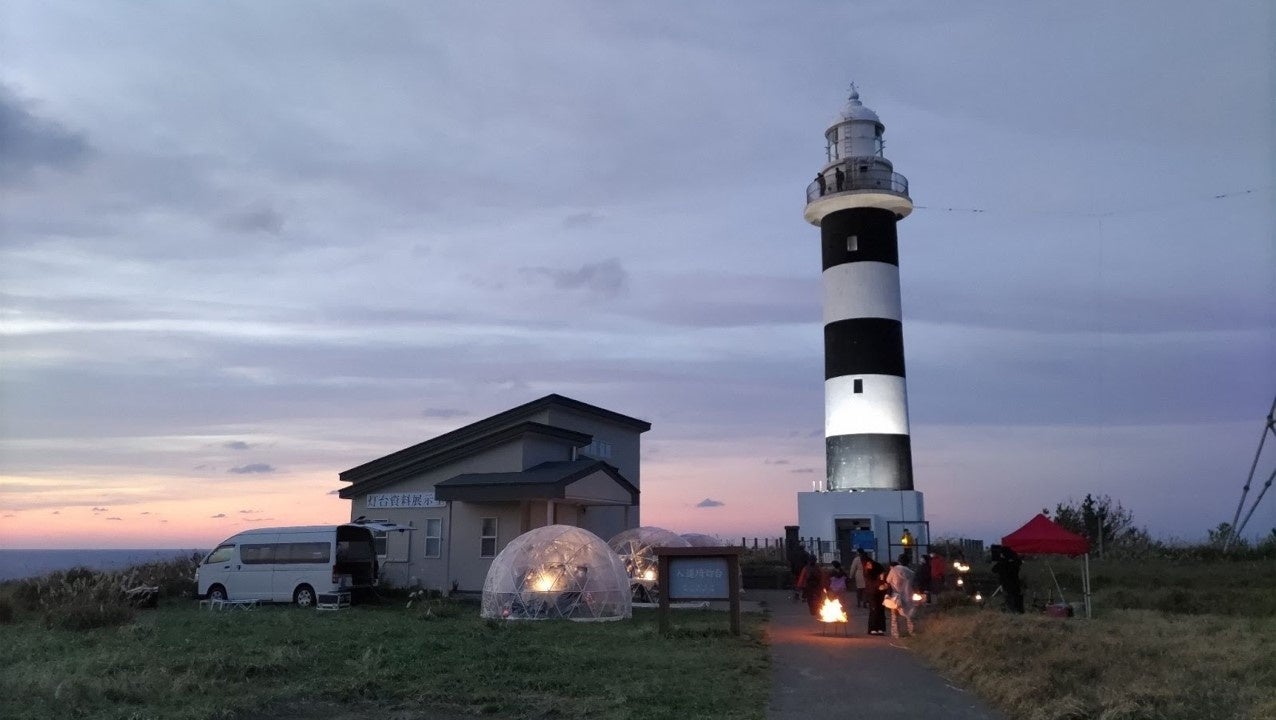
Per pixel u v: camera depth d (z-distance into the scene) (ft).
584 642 48.49
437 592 80.89
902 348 111.14
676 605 75.82
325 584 70.85
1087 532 136.36
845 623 58.80
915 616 56.95
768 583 98.99
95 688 31.68
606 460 101.55
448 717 30.86
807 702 34.19
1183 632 48.93
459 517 83.20
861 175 112.06
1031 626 47.19
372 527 76.79
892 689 36.91
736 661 42.80
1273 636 46.34
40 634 49.32
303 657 40.50
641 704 32.58
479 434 89.51
